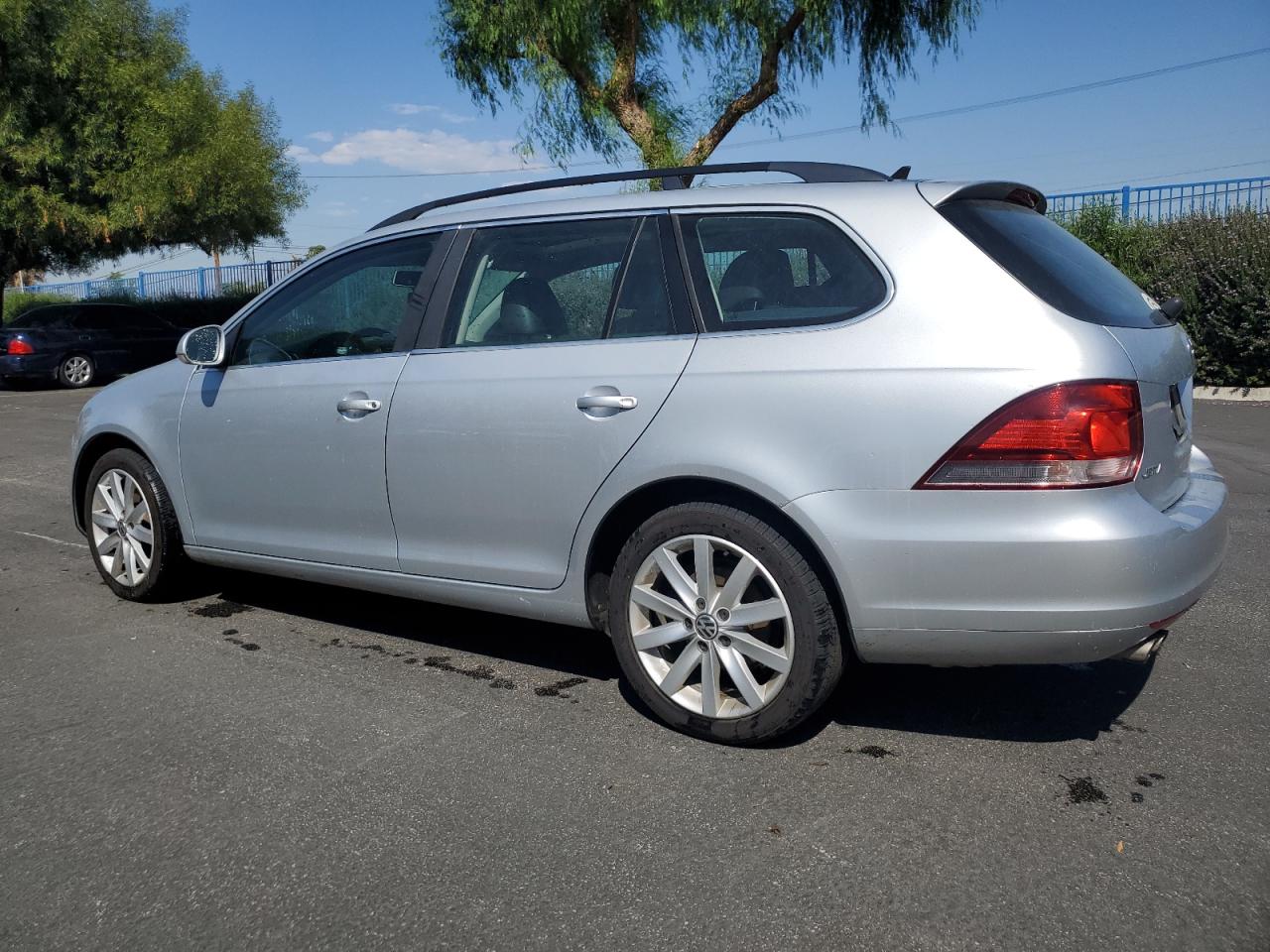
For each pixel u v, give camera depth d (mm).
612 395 3406
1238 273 12430
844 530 3033
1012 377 2879
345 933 2426
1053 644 2906
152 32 22406
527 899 2535
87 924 2475
